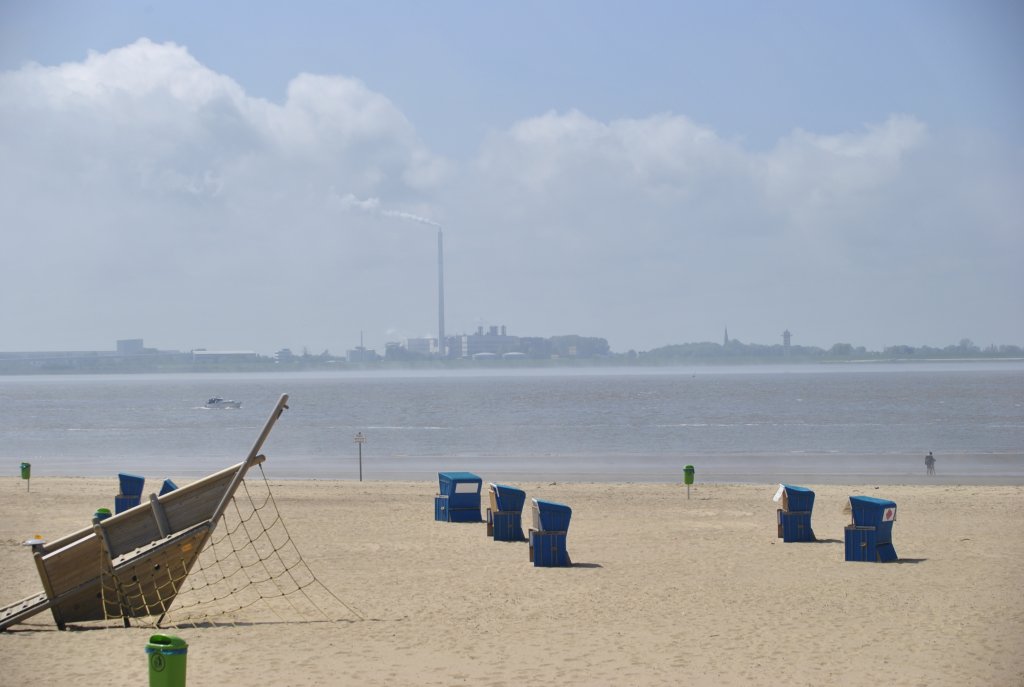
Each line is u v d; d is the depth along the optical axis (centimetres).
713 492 3853
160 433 9138
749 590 1911
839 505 3356
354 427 9681
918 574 2075
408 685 1266
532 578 2058
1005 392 17412
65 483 4353
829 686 1259
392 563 2248
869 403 13838
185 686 1136
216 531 2764
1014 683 1266
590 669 1342
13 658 1393
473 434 8575
